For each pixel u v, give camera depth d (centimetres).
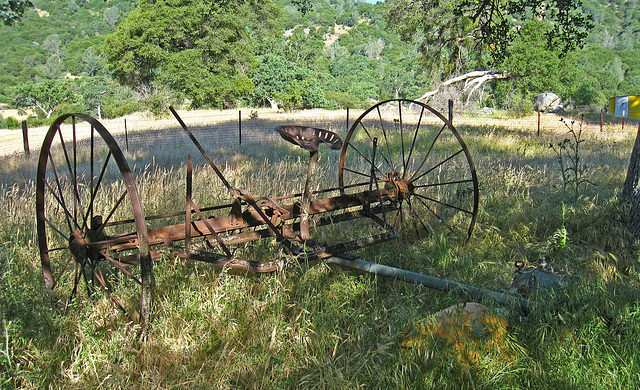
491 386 294
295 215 469
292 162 993
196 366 326
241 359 322
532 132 1723
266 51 5712
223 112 3303
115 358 323
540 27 3183
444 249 499
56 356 329
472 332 329
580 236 537
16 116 8662
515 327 342
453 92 3212
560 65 3347
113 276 431
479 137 1428
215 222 430
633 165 516
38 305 368
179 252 399
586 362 307
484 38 1602
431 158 1023
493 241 549
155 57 4003
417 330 332
